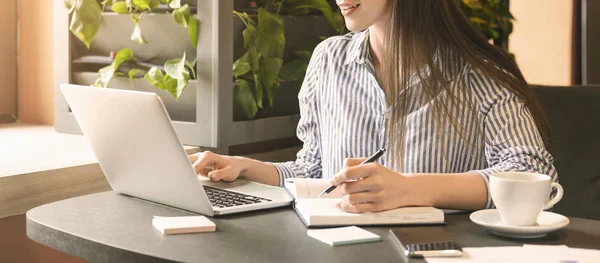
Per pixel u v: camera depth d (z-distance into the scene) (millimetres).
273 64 2301
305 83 1857
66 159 1982
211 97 2148
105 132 1396
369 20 1508
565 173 1836
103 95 1335
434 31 1535
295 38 2457
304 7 2453
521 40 3623
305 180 1442
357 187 1266
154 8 2242
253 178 1647
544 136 1586
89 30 2279
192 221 1227
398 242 1118
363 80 1683
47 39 2529
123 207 1381
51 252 2184
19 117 2633
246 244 1123
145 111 1264
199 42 2150
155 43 2264
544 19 3568
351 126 1670
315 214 1234
